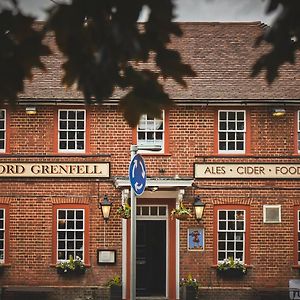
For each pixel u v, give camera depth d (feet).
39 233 59.06
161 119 10.13
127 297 58.80
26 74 9.58
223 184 59.52
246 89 59.72
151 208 60.23
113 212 59.21
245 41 65.00
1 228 59.21
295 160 59.72
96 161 59.31
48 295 57.82
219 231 59.26
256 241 59.26
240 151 59.88
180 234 59.26
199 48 64.13
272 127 59.88
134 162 27.04
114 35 9.04
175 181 56.95
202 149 59.67
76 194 59.26
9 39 9.25
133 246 26.76
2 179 59.21
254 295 58.44
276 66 9.44
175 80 9.80
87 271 58.85
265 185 59.57
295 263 59.31
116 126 59.57
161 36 9.25
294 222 59.52
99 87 9.55
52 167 59.21
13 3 8.99
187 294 57.62
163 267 60.49
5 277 58.80
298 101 58.90
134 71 9.57
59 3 8.92
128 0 8.79
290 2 8.68
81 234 59.21
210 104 59.06
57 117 59.52
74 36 9.07
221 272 58.85
